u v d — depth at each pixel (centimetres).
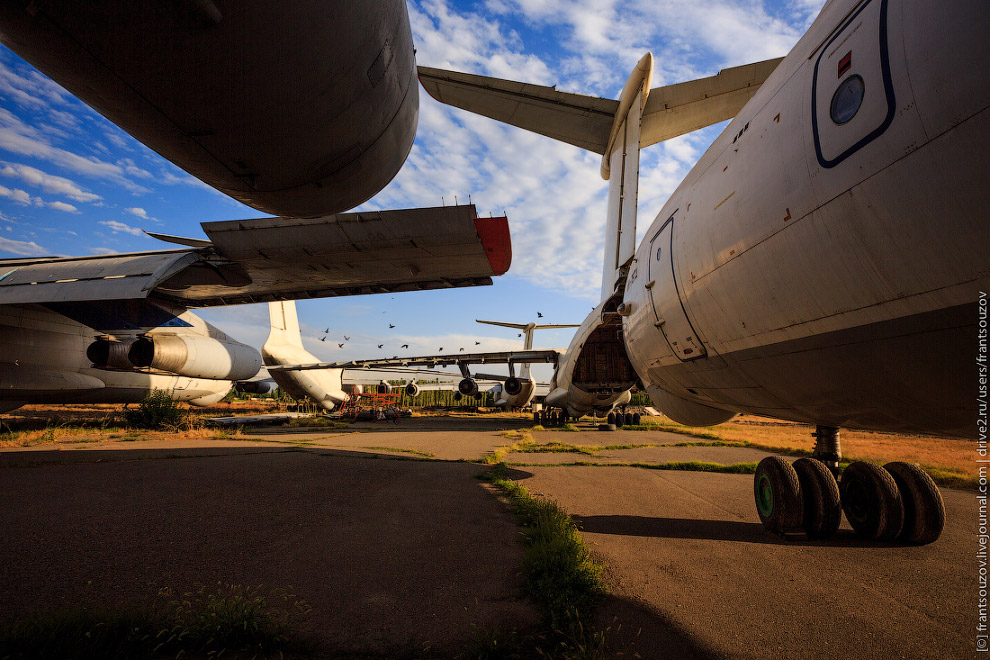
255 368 2469
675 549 439
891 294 253
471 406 6009
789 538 470
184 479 692
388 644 242
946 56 206
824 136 278
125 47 159
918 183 220
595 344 1817
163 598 288
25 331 1491
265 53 167
